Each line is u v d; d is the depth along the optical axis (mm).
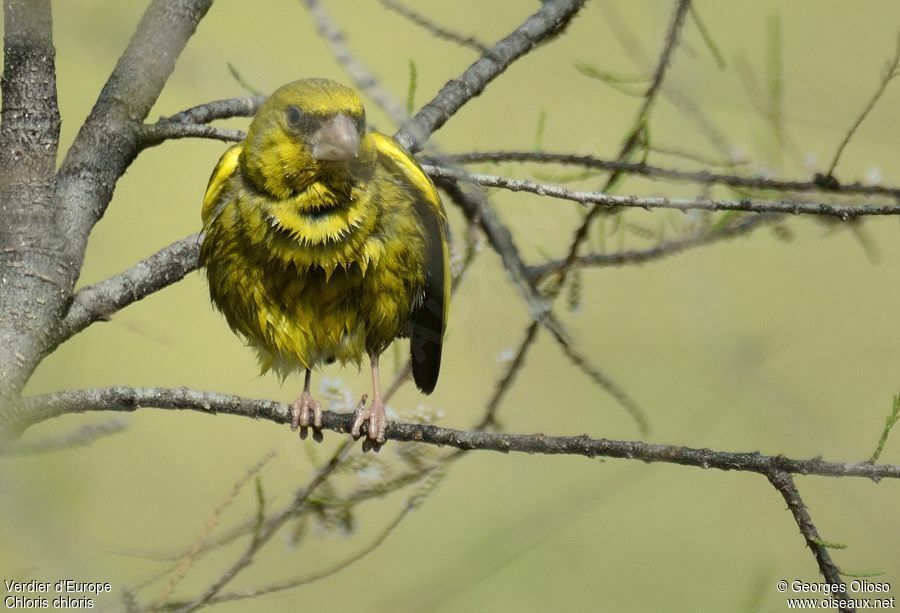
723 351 9102
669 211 9352
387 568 13492
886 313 16359
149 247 16359
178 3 8594
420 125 8875
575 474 15477
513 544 9820
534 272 9203
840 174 12914
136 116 8305
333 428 8492
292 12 15172
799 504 6523
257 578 13023
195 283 17156
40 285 7477
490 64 9164
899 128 8648
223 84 7383
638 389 16172
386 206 8625
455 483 15289
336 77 13883
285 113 8320
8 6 7680
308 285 8578
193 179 17609
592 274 16562
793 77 8891
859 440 15266
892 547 8719
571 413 15812
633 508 15805
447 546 14023
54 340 7551
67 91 16641
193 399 7207
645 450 6852
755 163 8859
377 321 8852
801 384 15383
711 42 7859
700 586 14703
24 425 6926
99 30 7613
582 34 14719
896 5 16688
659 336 16359
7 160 7586
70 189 7953
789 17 16438
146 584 7172
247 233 8500
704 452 6730
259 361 9281
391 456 8492
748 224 9055
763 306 15562
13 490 5406
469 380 15703
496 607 14711
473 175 8039
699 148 8570
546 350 16422
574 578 14945
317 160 8219
